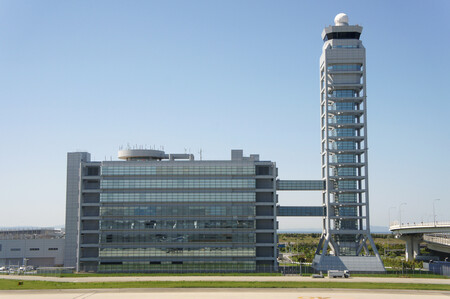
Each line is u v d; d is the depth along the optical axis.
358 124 177.38
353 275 155.62
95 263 169.88
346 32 182.75
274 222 169.38
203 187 170.25
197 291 113.81
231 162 171.62
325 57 180.50
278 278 143.88
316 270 164.25
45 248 199.50
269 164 173.75
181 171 171.12
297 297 105.31
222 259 166.75
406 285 125.38
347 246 174.50
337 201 177.62
